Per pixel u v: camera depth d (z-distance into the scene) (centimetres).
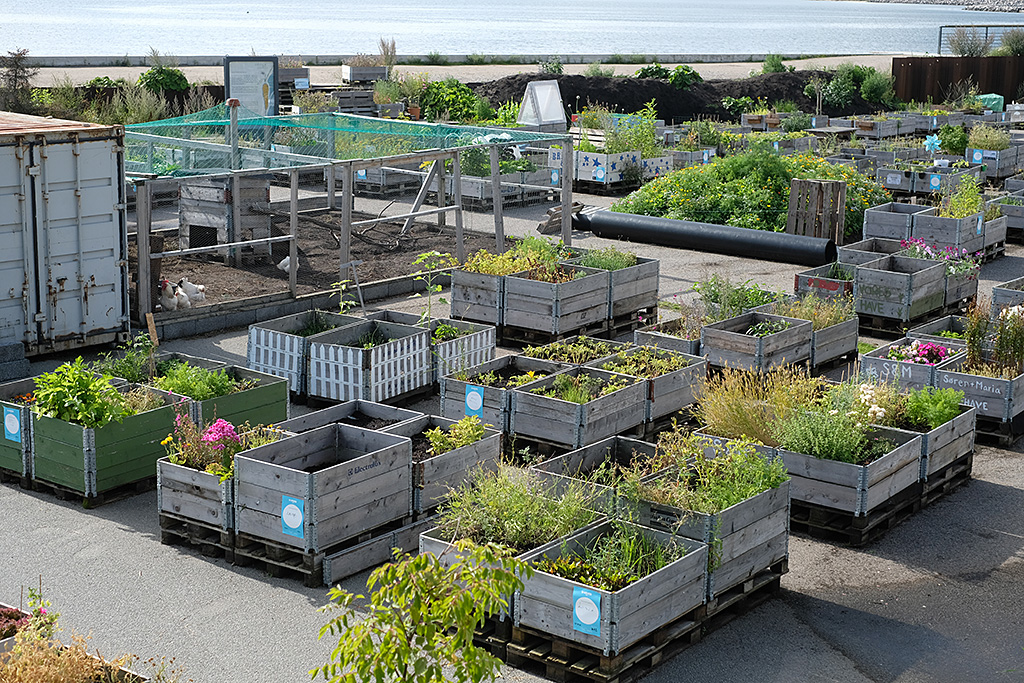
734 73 6250
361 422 1084
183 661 782
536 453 1142
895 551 976
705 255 2169
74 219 1430
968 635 839
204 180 1919
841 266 1714
